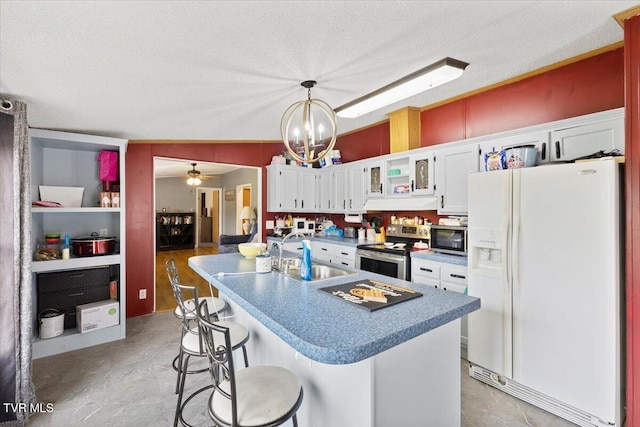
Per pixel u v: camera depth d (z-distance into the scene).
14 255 2.00
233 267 2.34
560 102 2.58
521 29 1.93
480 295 2.36
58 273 3.05
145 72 2.04
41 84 2.04
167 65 1.97
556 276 1.97
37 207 2.87
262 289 1.72
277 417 1.17
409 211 3.97
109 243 3.27
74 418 2.00
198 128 3.63
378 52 2.04
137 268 3.97
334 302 1.49
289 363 1.68
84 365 2.67
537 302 2.05
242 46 1.85
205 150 4.54
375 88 2.62
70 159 3.41
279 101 2.87
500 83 2.93
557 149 2.41
